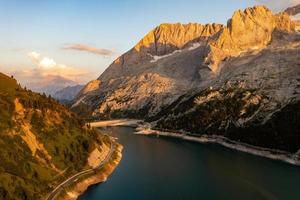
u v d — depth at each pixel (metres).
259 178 191.12
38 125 189.88
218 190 168.62
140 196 158.62
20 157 156.12
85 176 175.62
